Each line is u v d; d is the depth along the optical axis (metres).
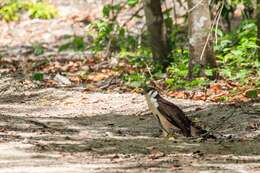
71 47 26.14
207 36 17.31
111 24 20.64
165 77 18.28
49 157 10.92
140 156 11.15
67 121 14.27
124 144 12.07
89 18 30.16
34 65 21.70
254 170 10.26
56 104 16.28
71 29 29.62
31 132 13.02
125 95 16.69
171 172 10.05
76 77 19.14
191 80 17.38
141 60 20.38
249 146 11.95
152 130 13.41
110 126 13.78
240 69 17.67
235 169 10.30
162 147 11.84
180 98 16.12
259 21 18.17
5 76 19.77
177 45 21.59
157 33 19.47
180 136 12.67
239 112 14.17
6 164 10.42
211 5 19.84
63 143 12.03
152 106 12.43
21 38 29.38
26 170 10.06
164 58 19.48
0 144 11.77
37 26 30.39
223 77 17.44
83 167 10.30
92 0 32.16
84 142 12.17
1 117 14.47
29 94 17.33
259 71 17.11
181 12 28.06
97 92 17.42
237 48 18.05
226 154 11.34
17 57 24.69
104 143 12.11
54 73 20.22
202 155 11.24
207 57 17.36
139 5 29.23
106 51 22.11
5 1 27.94
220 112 14.30
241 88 15.98
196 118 14.07
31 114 15.05
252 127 13.21
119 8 21.08
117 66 20.16
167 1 29.41
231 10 21.00
